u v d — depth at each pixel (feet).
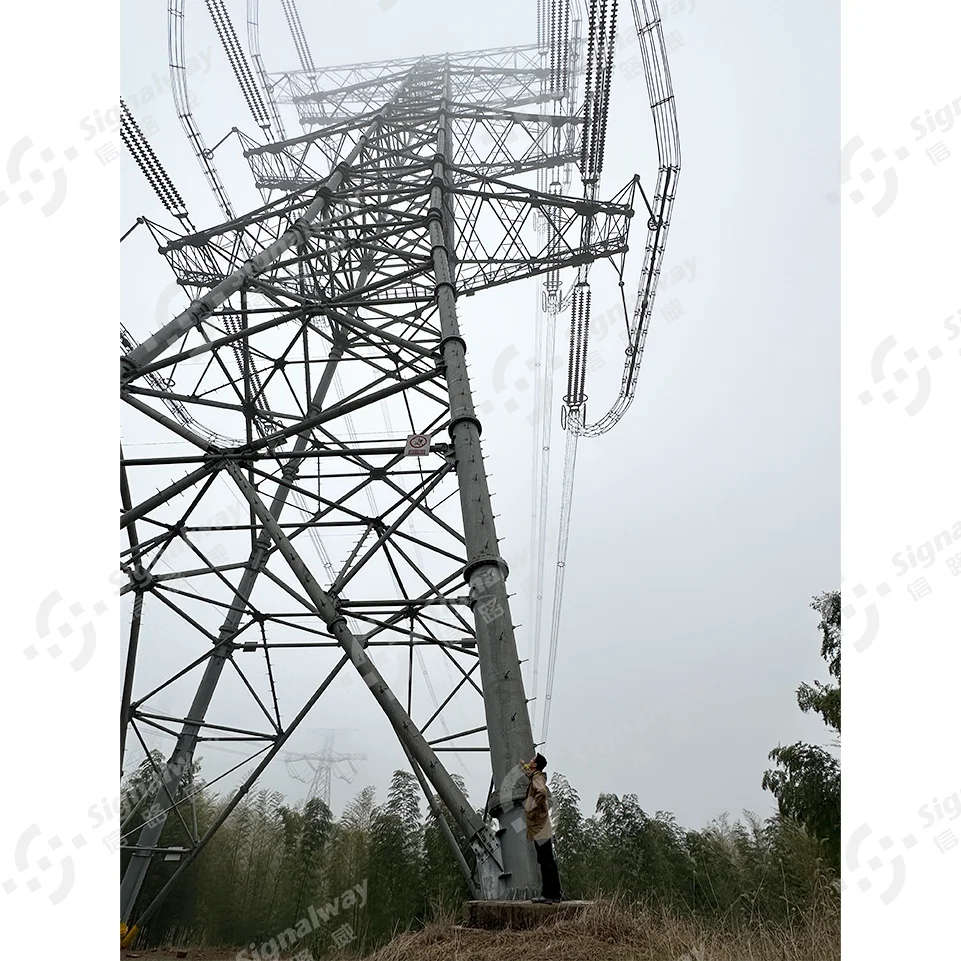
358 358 44.68
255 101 66.80
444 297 40.91
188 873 74.79
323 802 77.51
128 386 38.52
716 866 73.20
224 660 44.39
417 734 29.84
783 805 63.26
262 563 42.96
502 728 26.94
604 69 48.42
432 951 22.56
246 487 37.09
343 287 52.42
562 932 22.81
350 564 38.78
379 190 53.31
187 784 48.32
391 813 70.74
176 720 39.01
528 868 25.58
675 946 22.26
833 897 24.80
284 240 45.55
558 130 65.10
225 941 68.69
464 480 33.12
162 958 60.29
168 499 38.27
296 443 50.31
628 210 53.72
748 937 24.31
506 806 26.03
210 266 52.65
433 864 66.90
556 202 54.34
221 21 58.70
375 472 39.42
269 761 39.45
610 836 75.66
